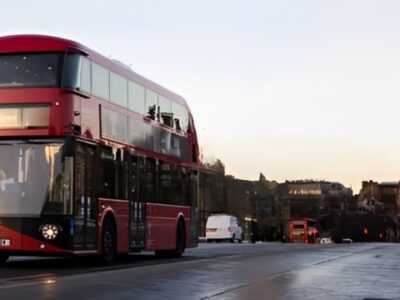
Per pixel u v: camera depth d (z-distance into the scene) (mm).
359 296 11719
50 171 16328
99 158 17906
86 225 17047
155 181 21812
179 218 23797
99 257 18641
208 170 88438
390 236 166500
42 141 16406
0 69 16688
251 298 11273
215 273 15852
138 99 20812
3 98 16516
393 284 13852
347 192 181250
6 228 16312
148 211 21141
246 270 17000
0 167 16500
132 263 19766
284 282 14047
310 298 11398
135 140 20375
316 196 164625
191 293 11789
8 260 21078
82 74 17141
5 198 16406
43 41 16734
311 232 101625
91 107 17578
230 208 105750
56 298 10523
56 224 16188
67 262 20016
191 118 25719
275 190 157375
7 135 16375
